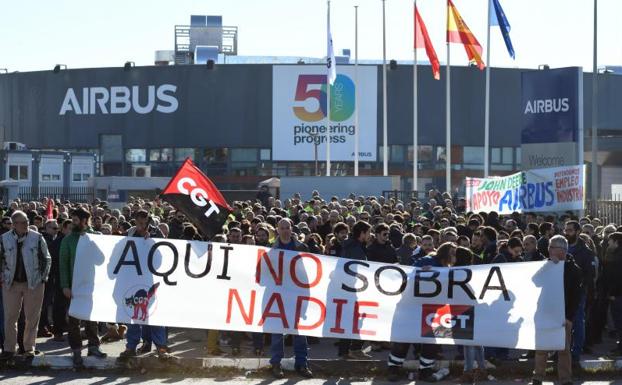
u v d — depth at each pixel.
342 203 27.86
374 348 14.59
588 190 60.81
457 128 65.31
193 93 66.94
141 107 67.94
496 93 65.56
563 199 20.78
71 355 13.24
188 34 84.19
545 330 11.65
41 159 45.12
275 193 43.94
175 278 12.51
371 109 65.06
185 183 14.67
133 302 12.48
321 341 15.81
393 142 65.06
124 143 68.31
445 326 12.02
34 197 43.03
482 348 12.20
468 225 17.41
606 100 67.81
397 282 12.20
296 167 66.00
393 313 12.20
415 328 12.10
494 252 14.16
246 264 12.48
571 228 13.44
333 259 12.37
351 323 12.27
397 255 14.65
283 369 12.67
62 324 15.12
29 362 12.69
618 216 23.16
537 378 11.77
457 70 65.38
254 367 12.80
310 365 12.83
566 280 11.63
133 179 44.84
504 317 11.85
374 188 40.25
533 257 12.94
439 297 12.07
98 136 68.88
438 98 65.12
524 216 21.91
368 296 12.26
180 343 15.47
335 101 65.12
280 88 65.69
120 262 12.52
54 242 15.10
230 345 14.86
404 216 22.42
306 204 27.47
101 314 12.46
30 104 71.19
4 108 72.69
